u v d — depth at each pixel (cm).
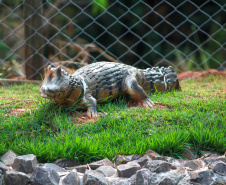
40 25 928
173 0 1460
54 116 564
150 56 1541
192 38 1522
